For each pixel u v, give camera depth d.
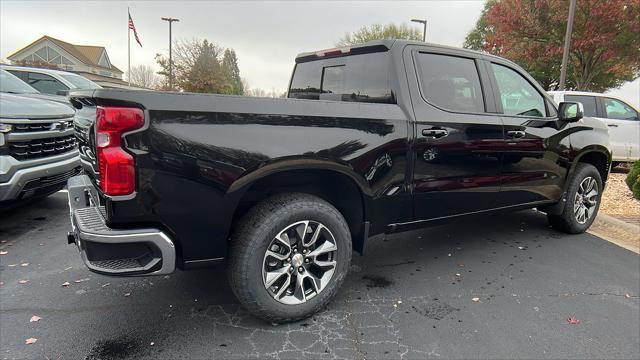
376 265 3.81
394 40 3.16
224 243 2.48
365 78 3.30
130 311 2.91
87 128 2.64
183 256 2.41
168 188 2.24
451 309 3.03
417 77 3.17
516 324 2.85
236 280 2.54
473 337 2.68
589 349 2.59
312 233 2.73
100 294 3.14
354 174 2.78
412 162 3.08
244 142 2.39
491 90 3.65
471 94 3.52
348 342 2.60
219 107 2.32
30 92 6.96
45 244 4.16
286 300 2.69
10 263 3.69
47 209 5.38
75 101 2.85
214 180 2.34
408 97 3.08
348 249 2.87
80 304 2.99
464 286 3.40
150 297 3.11
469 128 3.37
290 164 2.53
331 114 2.66
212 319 2.82
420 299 3.17
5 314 2.83
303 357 2.44
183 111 2.23
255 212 2.57
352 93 3.42
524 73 4.03
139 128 2.15
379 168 2.90
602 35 14.52
